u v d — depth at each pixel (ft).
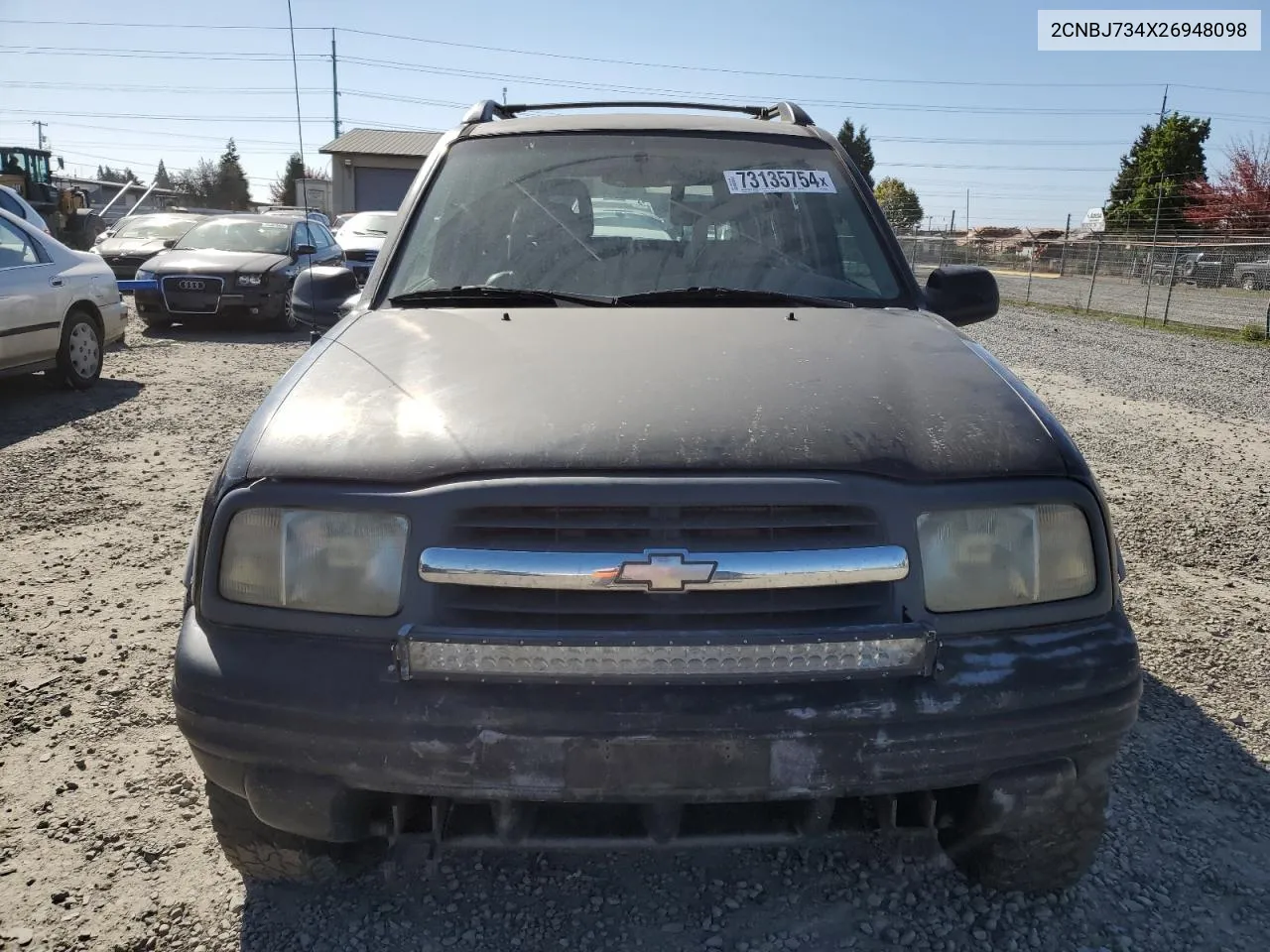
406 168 139.95
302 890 7.97
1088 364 40.63
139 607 13.58
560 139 10.98
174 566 15.14
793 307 9.21
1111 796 9.39
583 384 7.11
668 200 10.30
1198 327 58.95
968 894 7.93
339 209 139.85
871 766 6.09
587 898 7.89
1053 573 6.50
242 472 6.62
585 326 8.32
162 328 43.37
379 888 8.00
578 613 6.15
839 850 8.45
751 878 8.14
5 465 20.61
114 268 53.26
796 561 6.10
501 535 6.23
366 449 6.55
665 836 6.48
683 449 6.40
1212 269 93.91
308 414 6.98
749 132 11.21
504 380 7.20
